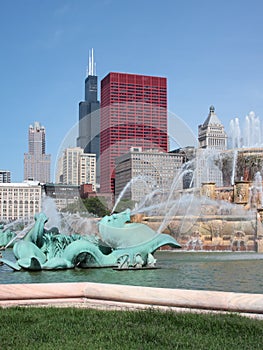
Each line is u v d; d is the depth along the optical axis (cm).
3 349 589
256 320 691
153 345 598
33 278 1333
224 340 609
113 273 1420
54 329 680
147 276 1341
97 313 767
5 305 846
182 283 1193
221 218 2370
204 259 1825
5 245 2948
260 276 1309
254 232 2317
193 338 623
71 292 874
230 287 1123
